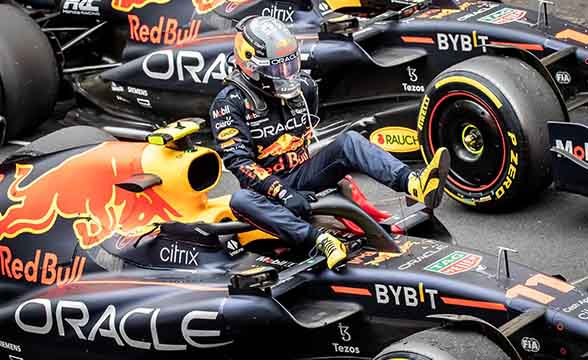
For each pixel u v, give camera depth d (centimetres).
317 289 2277
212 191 3491
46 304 2475
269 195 2367
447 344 1880
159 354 2341
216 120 2453
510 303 2070
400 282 2184
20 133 3866
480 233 3052
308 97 2602
